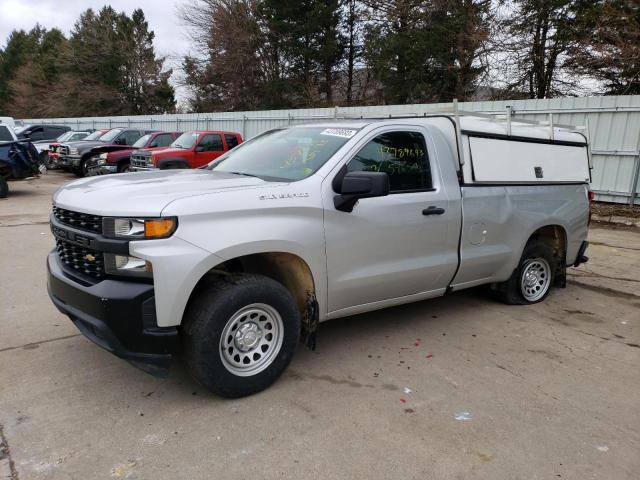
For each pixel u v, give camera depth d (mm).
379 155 4191
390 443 3061
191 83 38812
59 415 3252
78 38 50469
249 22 34625
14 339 4379
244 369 3510
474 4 21906
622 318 5418
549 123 5773
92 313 3150
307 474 2766
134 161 14328
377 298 4293
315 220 3689
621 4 15438
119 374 3811
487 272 5156
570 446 3090
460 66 22484
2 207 11766
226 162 4754
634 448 3090
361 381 3828
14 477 2666
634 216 10766
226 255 3256
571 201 5867
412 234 4309
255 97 36219
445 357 4301
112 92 48406
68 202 3490
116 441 3000
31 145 13648
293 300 3656
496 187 5020
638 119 10906
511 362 4250
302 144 4340
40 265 6715
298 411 3385
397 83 24875
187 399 3496
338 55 33000
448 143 4734
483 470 2844
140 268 3088
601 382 3939
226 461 2850
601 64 16062
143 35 49562
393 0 25891
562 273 6117
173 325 3150
